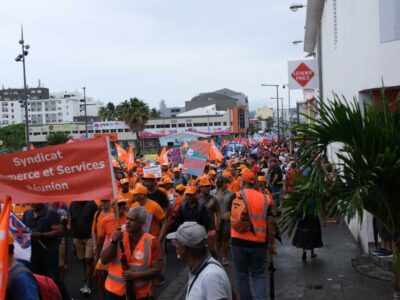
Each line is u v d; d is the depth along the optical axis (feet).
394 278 19.04
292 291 29.27
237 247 24.58
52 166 18.56
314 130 18.70
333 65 60.75
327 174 18.47
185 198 33.50
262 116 620.08
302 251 39.70
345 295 27.81
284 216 19.40
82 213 31.68
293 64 79.61
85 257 31.63
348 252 38.65
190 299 13.66
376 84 32.09
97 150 18.56
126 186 34.19
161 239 27.61
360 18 35.14
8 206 12.62
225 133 320.91
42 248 26.89
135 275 18.69
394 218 18.75
